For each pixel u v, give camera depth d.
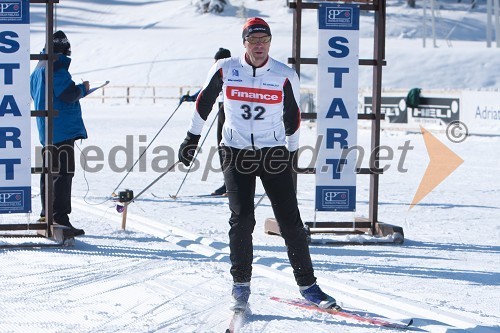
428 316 8.40
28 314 8.28
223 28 107.75
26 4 11.94
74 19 118.94
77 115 13.18
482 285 10.03
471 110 37.12
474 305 8.98
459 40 107.75
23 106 12.13
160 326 7.90
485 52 72.00
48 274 10.20
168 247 12.21
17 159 12.21
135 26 114.50
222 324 8.02
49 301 8.84
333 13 12.87
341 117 13.06
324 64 12.93
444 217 15.99
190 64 78.69
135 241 12.71
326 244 12.84
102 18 121.25
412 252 12.28
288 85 8.52
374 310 8.69
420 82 68.50
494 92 36.41
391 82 68.62
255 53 8.32
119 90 74.69
